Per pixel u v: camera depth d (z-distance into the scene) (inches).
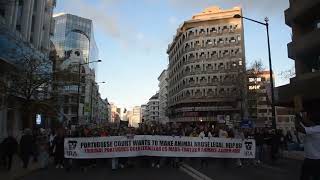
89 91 4357.8
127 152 731.4
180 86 4562.0
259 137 899.4
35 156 854.5
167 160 794.2
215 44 4220.0
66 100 1309.1
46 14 1977.1
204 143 765.3
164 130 863.7
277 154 895.7
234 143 773.3
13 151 667.4
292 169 704.4
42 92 1141.7
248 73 2503.7
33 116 1203.2
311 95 1178.6
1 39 1092.5
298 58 1381.6
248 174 613.0
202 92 4170.8
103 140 724.0
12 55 1144.8
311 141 236.4
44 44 1956.2
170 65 5364.2
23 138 701.3
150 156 759.1
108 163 799.1
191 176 582.2
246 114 2464.3
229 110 3902.6
